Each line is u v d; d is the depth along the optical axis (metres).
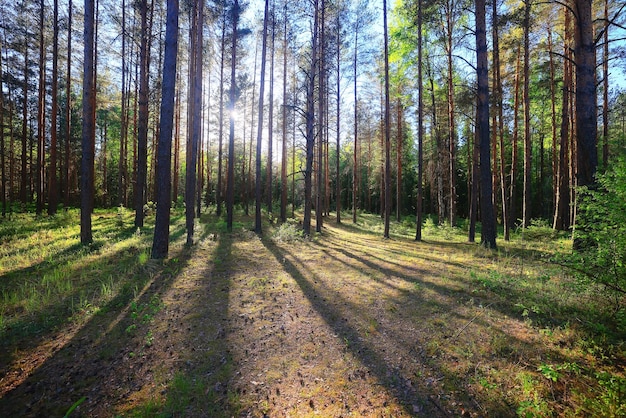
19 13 18.06
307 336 4.65
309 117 14.89
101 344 4.23
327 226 22.78
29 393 3.28
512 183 21.53
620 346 3.75
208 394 3.34
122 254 8.84
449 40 15.52
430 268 8.34
